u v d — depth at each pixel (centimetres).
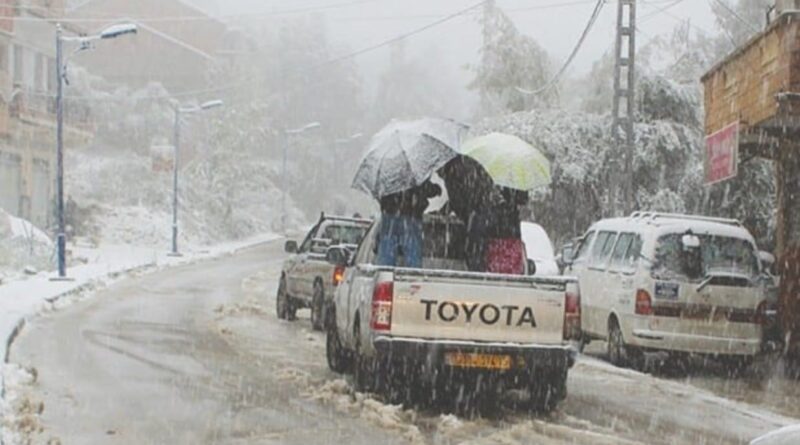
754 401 1334
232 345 1670
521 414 1155
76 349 1560
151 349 1585
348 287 1303
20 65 4309
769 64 1555
